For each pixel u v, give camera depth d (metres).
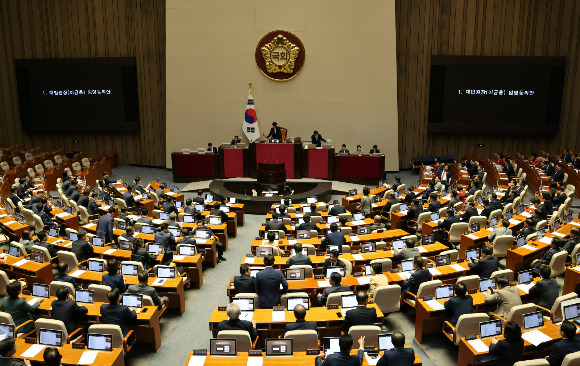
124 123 25.41
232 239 15.48
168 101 24.39
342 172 21.88
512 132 23.62
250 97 23.67
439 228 13.79
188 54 23.83
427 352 8.72
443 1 23.25
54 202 18.20
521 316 7.77
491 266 10.04
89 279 10.01
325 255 11.61
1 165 22.19
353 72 23.42
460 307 8.17
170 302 10.27
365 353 6.98
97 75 25.00
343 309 8.39
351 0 22.81
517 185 18.05
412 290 9.56
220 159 22.00
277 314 8.27
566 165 20.70
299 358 6.90
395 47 23.09
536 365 6.19
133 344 8.47
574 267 10.29
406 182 22.73
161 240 11.80
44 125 25.64
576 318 7.86
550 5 22.61
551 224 12.69
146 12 24.39
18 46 25.38
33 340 7.39
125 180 23.16
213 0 23.27
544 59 22.80
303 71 23.56
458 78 23.52
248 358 6.90
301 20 23.11
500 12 23.02
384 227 13.58
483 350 7.21
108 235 13.01
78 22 24.92
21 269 10.71
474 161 21.44
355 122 23.91
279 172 20.48
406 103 24.33
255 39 23.39
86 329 8.71
